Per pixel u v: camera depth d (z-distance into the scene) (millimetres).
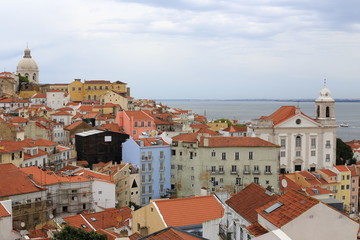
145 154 129875
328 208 36219
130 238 54156
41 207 84125
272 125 162000
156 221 57375
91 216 81625
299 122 163375
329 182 137750
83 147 140375
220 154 127938
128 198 121000
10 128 138750
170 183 133875
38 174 95812
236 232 50750
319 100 168750
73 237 59000
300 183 136375
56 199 93250
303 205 37344
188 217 56875
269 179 128750
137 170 126562
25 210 81438
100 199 100812
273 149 129125
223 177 127875
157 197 131125
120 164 128875
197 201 60250
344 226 36469
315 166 165250
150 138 137625
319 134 165250
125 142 138000
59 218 88750
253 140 130875
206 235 55781
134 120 168125
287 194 41219
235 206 52594
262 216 39719
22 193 82500
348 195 141000
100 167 128750
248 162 128750
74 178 99188
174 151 134125
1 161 104375
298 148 163625
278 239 34844
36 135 158125
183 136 140000
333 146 167625
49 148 129125
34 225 82125
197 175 128625
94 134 140625
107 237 61344
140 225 63375
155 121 190375
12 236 64750
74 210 95438
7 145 112688
